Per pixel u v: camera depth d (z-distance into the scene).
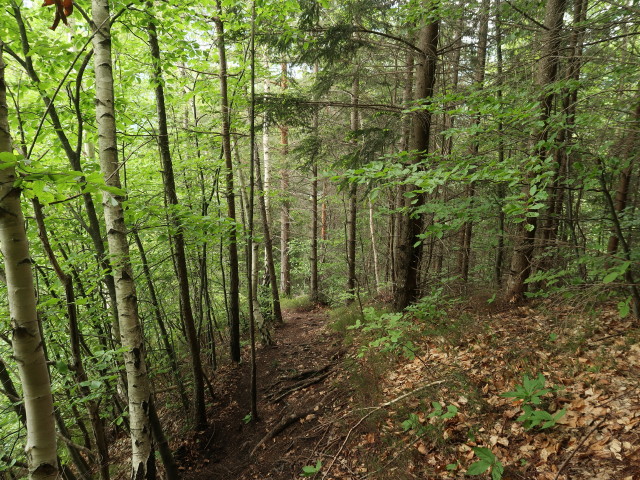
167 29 4.72
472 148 5.78
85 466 4.04
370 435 3.99
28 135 4.67
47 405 1.85
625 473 2.43
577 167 3.56
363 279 14.98
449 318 5.77
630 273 3.90
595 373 3.46
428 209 4.15
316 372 6.19
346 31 5.66
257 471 4.34
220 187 7.29
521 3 4.93
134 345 3.47
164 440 4.18
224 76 6.25
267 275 12.37
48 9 4.19
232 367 7.20
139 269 5.73
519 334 4.65
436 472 3.17
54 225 4.97
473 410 3.59
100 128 3.27
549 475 2.67
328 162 10.17
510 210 3.06
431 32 5.87
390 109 6.48
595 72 3.99
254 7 4.79
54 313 4.17
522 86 4.55
